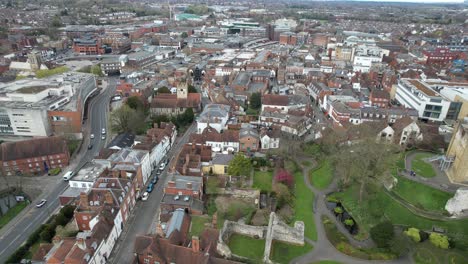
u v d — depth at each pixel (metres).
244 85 186.75
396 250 74.44
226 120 142.75
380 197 94.06
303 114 144.62
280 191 95.81
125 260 75.25
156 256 66.81
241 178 103.56
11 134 137.25
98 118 159.12
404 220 85.94
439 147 118.56
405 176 100.00
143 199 97.19
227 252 70.69
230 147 121.94
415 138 122.00
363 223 86.25
